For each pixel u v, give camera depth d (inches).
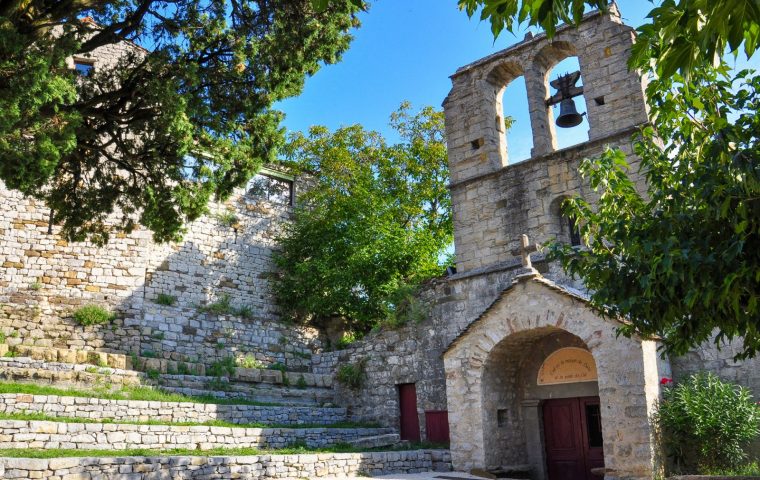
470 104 898.1
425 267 1107.3
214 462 533.6
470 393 665.0
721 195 344.8
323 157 1226.6
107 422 614.9
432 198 1316.4
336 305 1072.2
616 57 787.4
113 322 917.2
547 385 693.9
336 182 1191.6
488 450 651.5
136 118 528.4
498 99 910.4
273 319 1110.4
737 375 621.3
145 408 677.9
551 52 855.7
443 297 851.4
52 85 425.7
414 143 1322.6
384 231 1092.5
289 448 687.7
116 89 562.6
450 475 641.6
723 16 189.2
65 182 584.1
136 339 921.5
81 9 485.1
